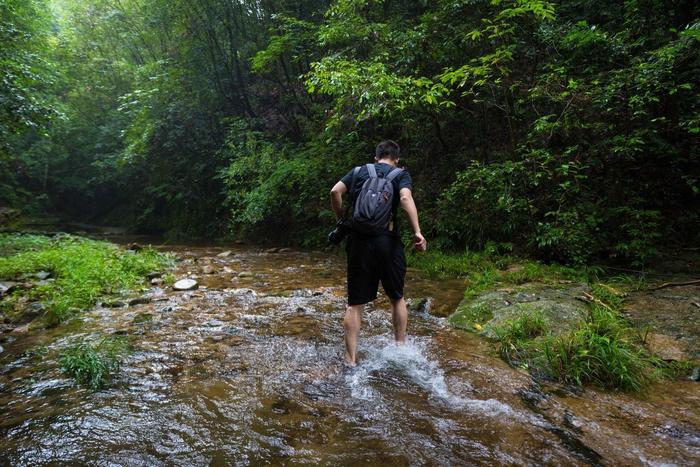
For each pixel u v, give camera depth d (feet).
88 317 12.56
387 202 8.87
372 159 28.04
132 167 52.34
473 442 5.86
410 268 20.15
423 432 6.13
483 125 23.36
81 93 57.21
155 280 17.98
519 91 20.12
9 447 5.75
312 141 30.60
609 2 19.93
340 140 27.89
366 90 19.62
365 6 25.52
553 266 16.85
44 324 11.68
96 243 27.32
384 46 23.57
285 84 39.42
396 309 9.34
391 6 26.99
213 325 11.53
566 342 8.79
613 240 17.16
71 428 6.25
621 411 6.78
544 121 16.96
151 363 8.84
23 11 39.06
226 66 41.93
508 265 18.34
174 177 47.70
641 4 17.67
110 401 7.13
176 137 41.75
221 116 43.73
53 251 21.56
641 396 7.33
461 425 6.33
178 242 38.86
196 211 45.85
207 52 42.78
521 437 5.99
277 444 5.83
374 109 19.67
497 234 20.86
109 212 62.08
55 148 58.49
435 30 21.65
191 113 42.19
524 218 18.43
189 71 42.32
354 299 8.93
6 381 8.04
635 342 9.34
